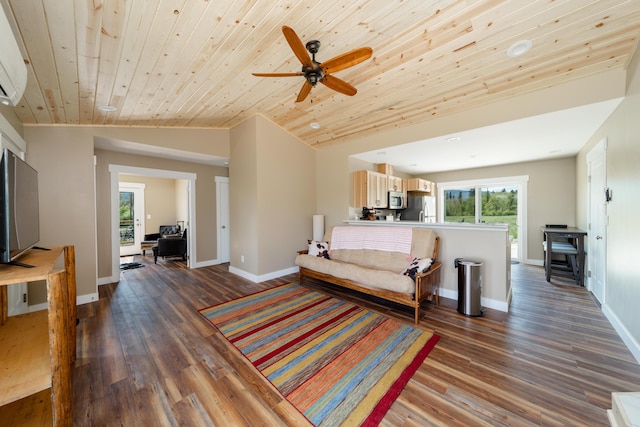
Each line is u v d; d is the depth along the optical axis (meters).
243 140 4.43
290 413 1.51
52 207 3.16
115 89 2.57
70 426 1.22
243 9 1.79
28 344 1.44
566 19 1.91
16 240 1.44
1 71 1.35
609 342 2.25
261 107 3.78
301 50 1.79
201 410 1.53
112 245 4.27
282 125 4.43
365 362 2.00
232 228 4.81
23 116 2.80
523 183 5.50
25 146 2.98
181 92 2.90
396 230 3.56
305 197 4.96
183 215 7.68
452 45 2.26
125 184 7.02
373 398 1.62
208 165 5.61
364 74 2.74
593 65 2.32
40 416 1.37
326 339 2.34
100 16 1.62
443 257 3.44
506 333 2.43
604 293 2.86
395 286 2.72
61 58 1.95
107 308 3.11
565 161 5.01
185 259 6.16
